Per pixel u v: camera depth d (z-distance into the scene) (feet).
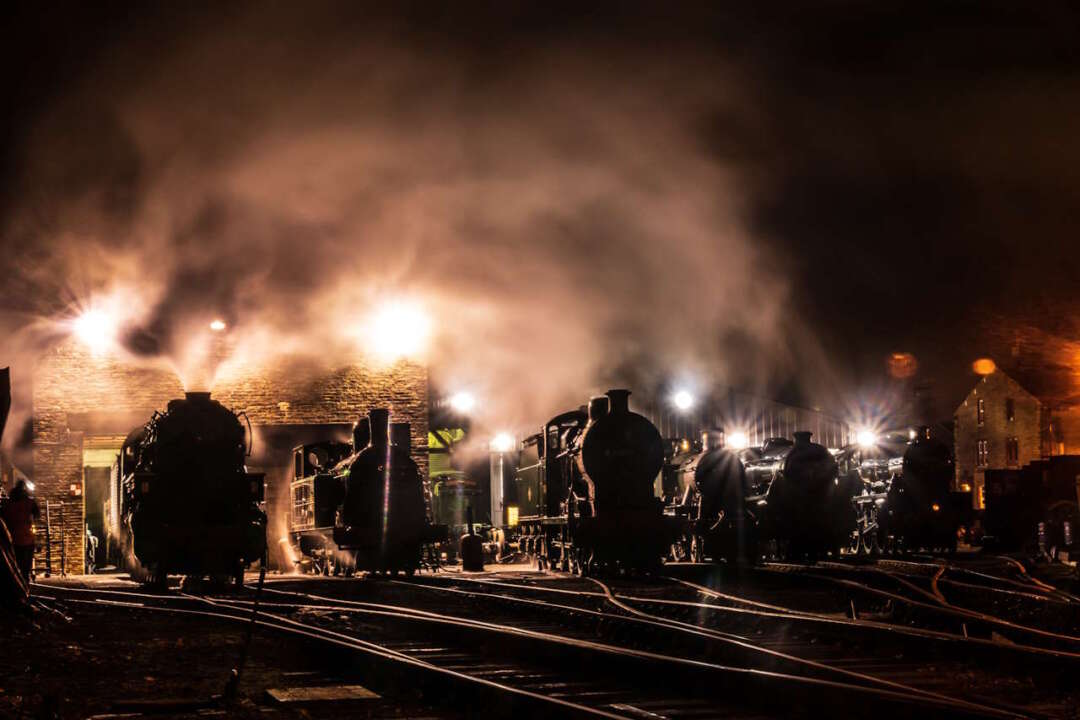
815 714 30.53
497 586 74.13
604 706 31.48
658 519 89.45
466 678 33.17
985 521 128.36
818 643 46.42
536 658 41.68
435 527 92.38
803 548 102.94
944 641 40.60
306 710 31.96
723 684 33.53
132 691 35.19
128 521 82.84
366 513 90.89
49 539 101.86
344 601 61.52
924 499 117.80
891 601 56.90
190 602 64.80
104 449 120.26
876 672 38.40
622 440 91.30
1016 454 199.72
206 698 33.40
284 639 46.85
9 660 40.98
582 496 94.07
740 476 103.14
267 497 115.75
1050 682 35.37
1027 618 57.62
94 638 48.80
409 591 73.46
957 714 27.63
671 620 53.26
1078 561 84.23
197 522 79.77
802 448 101.86
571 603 63.31
